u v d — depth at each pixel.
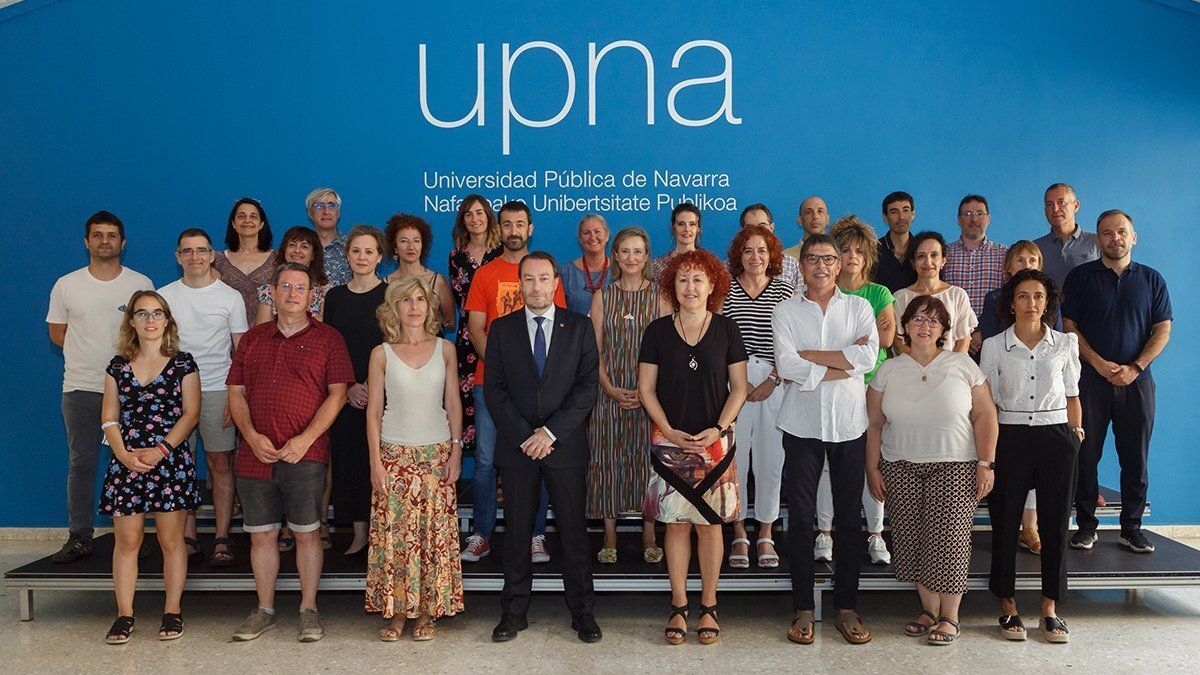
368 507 4.01
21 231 5.25
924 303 3.50
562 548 3.56
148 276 5.24
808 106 5.15
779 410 3.77
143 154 5.22
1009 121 5.13
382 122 5.20
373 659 3.41
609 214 5.21
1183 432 5.19
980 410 3.49
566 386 3.46
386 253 4.34
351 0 5.17
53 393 5.29
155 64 5.19
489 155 5.21
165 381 3.58
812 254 3.53
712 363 3.43
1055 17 5.10
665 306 3.91
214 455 3.98
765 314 3.88
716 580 3.59
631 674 3.24
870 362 3.44
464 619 3.87
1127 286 4.11
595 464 3.90
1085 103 5.12
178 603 3.70
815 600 3.76
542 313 3.51
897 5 5.11
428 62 5.18
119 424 3.56
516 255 4.13
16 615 3.97
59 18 5.18
